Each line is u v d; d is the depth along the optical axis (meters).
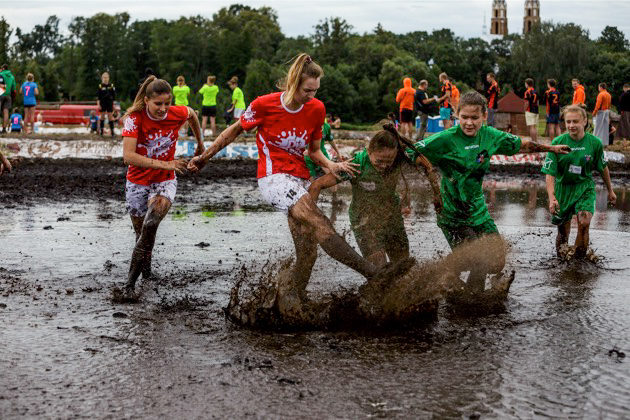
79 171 19.20
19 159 7.71
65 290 6.37
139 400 3.98
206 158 6.17
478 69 108.19
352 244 7.25
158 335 5.13
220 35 106.00
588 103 93.69
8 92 23.72
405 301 5.40
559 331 5.27
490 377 4.34
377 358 4.68
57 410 3.85
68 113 51.34
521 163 23.45
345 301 5.43
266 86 89.25
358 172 5.66
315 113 5.73
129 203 6.80
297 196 5.60
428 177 6.02
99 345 4.90
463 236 6.10
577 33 99.56
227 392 4.09
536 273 7.21
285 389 4.14
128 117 6.42
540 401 3.99
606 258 8.03
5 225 10.05
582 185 7.93
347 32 98.12
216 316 5.61
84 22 111.62
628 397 4.04
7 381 4.25
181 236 9.24
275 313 5.31
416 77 91.00
